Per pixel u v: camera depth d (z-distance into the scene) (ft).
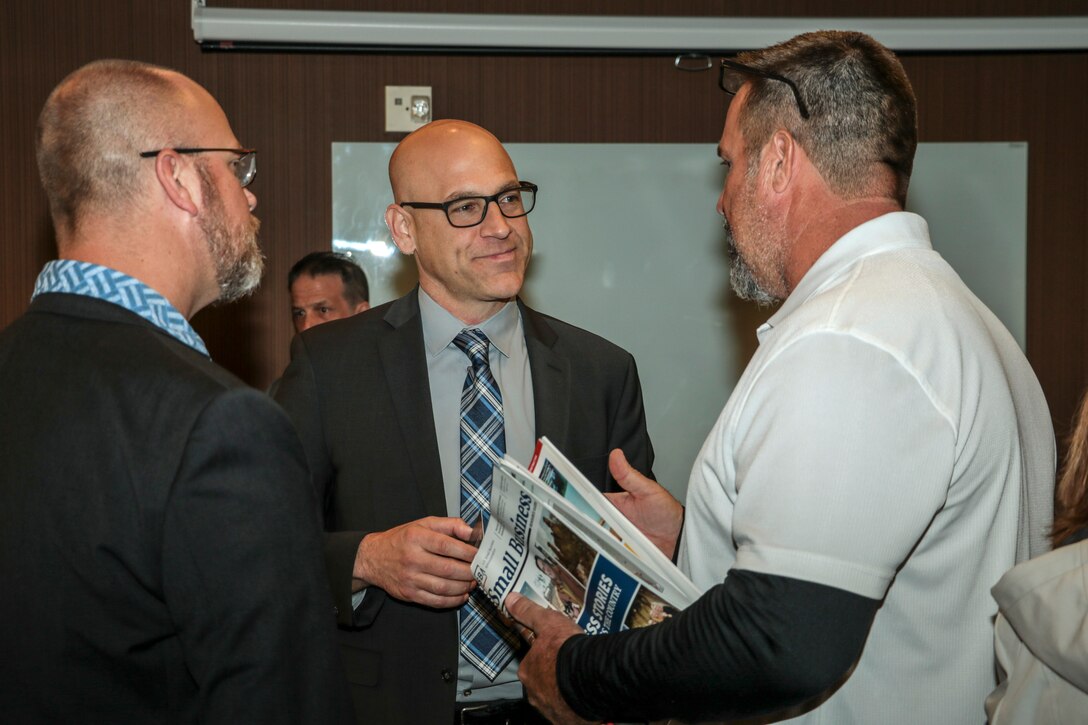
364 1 10.50
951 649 3.30
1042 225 10.94
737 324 10.76
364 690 5.25
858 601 2.91
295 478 3.28
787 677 2.89
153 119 3.54
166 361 3.24
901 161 3.62
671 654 3.12
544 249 10.71
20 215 10.47
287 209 10.60
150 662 3.16
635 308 10.77
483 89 10.69
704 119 10.78
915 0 10.73
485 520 5.21
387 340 5.73
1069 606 2.89
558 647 3.62
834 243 3.56
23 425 3.19
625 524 3.68
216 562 3.06
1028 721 3.00
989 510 3.29
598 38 10.09
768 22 10.14
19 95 10.41
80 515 3.07
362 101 10.59
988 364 3.32
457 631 5.23
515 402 5.71
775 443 3.06
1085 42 10.32
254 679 3.07
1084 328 10.97
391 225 5.96
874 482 2.94
